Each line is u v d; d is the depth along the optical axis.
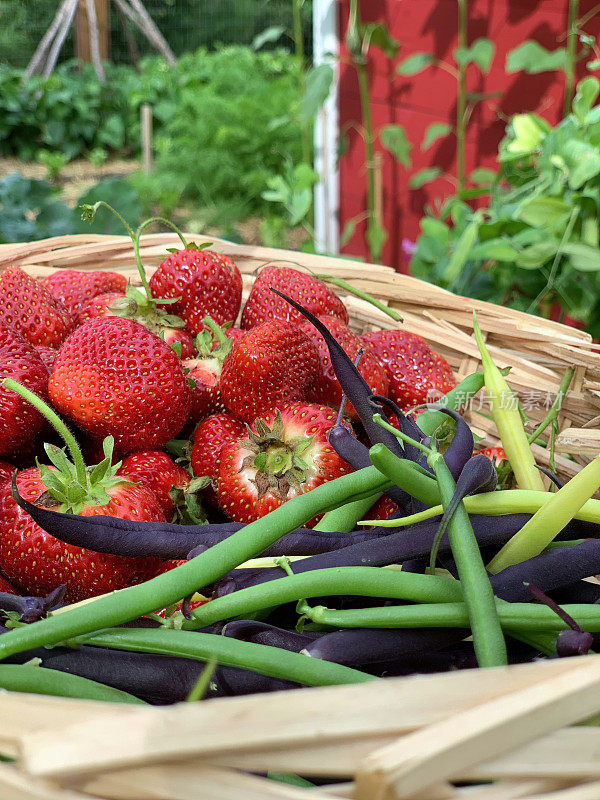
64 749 0.41
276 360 0.98
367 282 1.40
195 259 1.15
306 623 0.70
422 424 0.92
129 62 10.08
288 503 0.65
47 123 7.56
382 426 0.70
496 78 2.99
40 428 0.97
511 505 0.68
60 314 1.15
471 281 2.32
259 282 1.19
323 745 0.43
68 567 0.82
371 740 0.44
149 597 0.59
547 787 0.45
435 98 3.22
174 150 6.46
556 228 1.97
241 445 0.92
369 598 0.70
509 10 2.88
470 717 0.43
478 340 1.00
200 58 8.85
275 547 0.71
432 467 0.64
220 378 1.04
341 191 3.82
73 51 10.02
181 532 0.71
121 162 7.82
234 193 6.12
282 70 8.31
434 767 0.42
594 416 1.18
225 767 0.43
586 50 2.54
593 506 0.69
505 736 0.43
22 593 0.90
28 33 10.48
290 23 10.53
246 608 0.63
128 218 2.14
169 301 1.13
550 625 0.62
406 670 0.65
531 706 0.44
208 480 0.97
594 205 1.95
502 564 0.69
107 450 0.83
